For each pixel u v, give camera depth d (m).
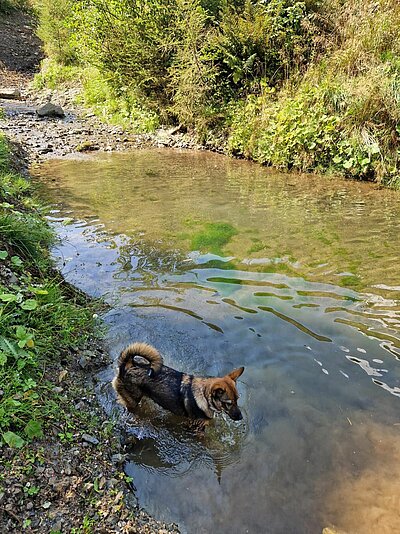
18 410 1.82
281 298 3.01
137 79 8.80
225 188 5.41
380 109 5.71
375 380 2.31
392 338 2.62
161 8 8.22
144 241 3.87
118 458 1.86
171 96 8.51
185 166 6.41
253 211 4.63
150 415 2.17
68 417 1.98
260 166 6.49
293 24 7.38
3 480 1.59
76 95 10.78
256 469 1.85
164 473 1.83
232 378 2.12
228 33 7.48
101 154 7.02
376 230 4.12
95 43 9.14
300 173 6.09
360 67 6.32
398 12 6.45
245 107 7.15
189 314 2.83
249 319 2.78
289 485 1.78
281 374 2.35
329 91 6.16
